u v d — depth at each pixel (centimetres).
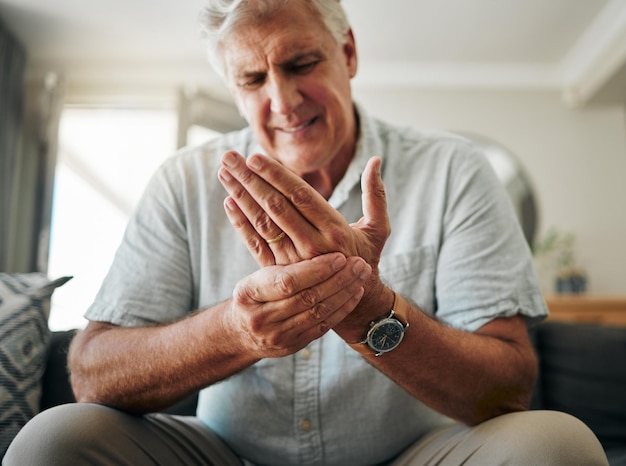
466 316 79
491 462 62
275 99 85
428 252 87
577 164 366
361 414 82
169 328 71
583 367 149
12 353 106
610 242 358
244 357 66
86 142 386
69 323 353
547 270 354
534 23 325
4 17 328
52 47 362
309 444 83
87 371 74
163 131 391
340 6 92
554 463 58
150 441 72
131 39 352
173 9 318
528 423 63
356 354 82
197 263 93
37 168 364
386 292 65
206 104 374
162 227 92
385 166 95
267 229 58
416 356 67
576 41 342
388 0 305
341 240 58
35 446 61
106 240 376
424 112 375
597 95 354
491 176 90
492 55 360
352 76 100
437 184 91
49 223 351
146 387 70
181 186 95
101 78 382
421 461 74
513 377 71
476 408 71
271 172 56
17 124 350
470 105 374
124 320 84
